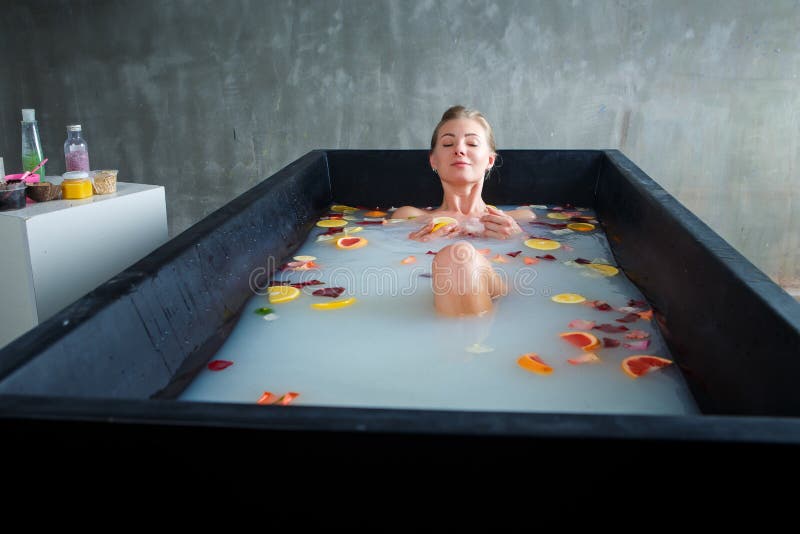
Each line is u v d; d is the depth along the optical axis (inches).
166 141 155.3
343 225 107.1
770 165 136.8
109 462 32.6
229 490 32.7
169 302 57.9
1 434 32.5
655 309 72.4
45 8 150.6
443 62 141.1
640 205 86.0
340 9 141.2
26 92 156.8
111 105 154.9
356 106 146.4
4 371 37.8
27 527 34.3
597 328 67.8
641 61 135.3
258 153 153.0
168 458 32.3
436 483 31.7
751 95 133.8
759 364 46.5
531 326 68.1
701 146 137.8
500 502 31.8
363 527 32.9
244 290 74.4
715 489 30.8
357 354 61.7
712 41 132.3
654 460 30.5
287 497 32.6
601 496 31.3
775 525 31.1
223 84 149.5
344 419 32.0
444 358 61.0
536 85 139.5
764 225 139.9
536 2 135.2
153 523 33.7
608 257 92.4
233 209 78.7
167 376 54.5
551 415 32.5
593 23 134.7
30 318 84.8
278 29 144.4
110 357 47.6
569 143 141.8
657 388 56.2
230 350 62.7
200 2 145.2
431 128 145.4
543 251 94.0
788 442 29.9
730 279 54.4
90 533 34.2
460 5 137.3
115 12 148.6
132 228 97.0
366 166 121.3
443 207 108.8
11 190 84.6
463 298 70.0
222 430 31.5
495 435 30.7
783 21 129.6
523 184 120.3
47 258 84.6
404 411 32.9
